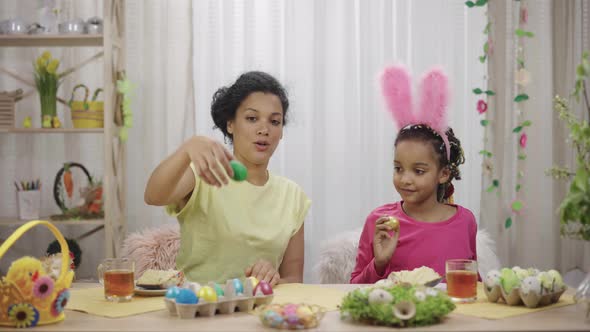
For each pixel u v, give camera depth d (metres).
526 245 2.90
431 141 1.69
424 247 1.70
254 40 2.89
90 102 2.73
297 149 2.92
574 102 2.88
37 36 2.68
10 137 2.96
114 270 1.17
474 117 2.93
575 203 1.04
